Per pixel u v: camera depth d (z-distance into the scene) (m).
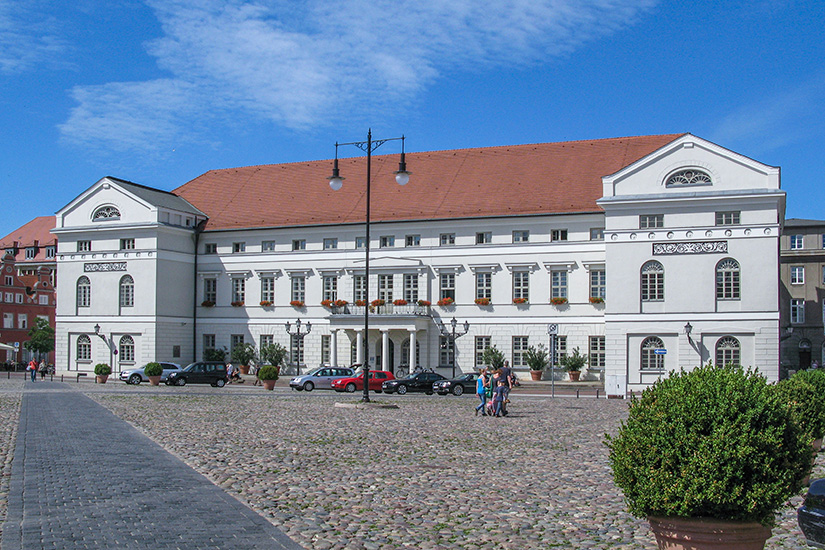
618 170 59.47
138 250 71.56
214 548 10.85
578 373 62.59
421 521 13.03
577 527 12.79
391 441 23.77
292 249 72.19
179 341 73.19
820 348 94.44
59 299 74.62
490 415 34.03
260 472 17.56
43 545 10.85
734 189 53.53
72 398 41.97
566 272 64.31
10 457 19.38
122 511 13.12
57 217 75.06
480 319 66.25
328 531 12.20
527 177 68.06
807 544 11.93
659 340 54.75
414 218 67.75
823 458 20.28
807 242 95.75
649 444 9.27
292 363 71.88
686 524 9.05
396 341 68.50
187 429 26.41
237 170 81.06
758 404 9.17
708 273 53.91
